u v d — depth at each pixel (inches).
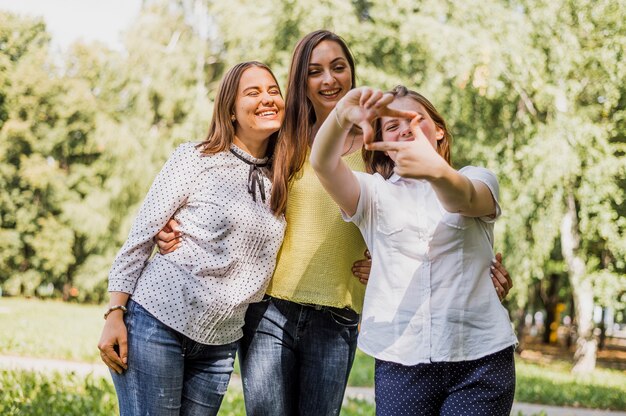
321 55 127.4
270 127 121.1
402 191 106.1
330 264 125.2
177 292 113.6
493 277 106.5
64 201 1135.6
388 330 104.3
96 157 1186.6
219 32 660.7
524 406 376.5
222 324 116.9
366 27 576.1
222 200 116.1
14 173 1155.3
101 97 1114.7
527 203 535.2
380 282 106.0
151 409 113.7
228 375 122.3
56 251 1123.9
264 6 602.9
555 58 526.6
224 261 115.0
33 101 1151.6
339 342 129.1
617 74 522.0
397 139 105.0
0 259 1143.6
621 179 555.2
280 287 125.1
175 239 116.6
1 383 264.2
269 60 597.0
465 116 580.7
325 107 129.3
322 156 99.3
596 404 404.8
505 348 102.5
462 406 100.7
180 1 840.9
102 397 237.8
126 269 116.1
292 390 130.3
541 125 543.5
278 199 120.3
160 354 113.1
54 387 268.1
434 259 103.2
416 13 570.6
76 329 593.3
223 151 120.0
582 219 549.3
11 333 522.0
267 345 127.3
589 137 522.6
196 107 714.8
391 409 103.3
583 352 647.1
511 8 547.8
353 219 108.1
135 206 881.5
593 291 601.0
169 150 784.9
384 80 565.6
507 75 526.9
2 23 1272.1
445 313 101.7
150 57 798.5
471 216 100.6
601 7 509.7
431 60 546.9
